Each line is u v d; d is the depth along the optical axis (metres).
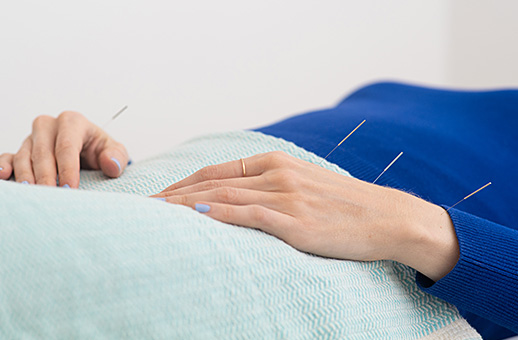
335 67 2.44
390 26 2.53
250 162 0.77
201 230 0.64
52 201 0.60
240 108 2.27
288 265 0.68
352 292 0.72
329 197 0.74
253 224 0.70
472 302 0.81
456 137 1.16
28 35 1.87
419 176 0.99
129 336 0.55
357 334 0.69
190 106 2.17
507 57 2.73
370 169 0.95
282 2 2.29
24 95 1.88
